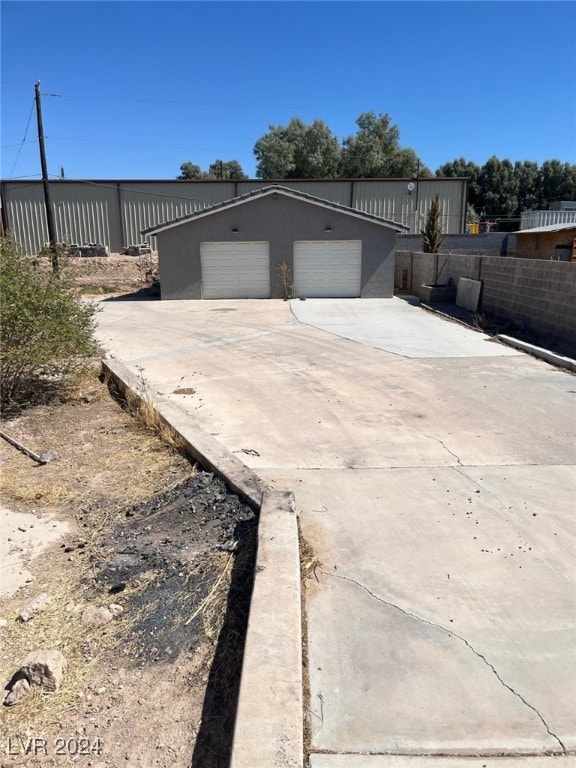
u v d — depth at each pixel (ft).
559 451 17.75
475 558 11.75
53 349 23.22
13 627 10.34
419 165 159.74
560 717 7.82
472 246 91.76
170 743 7.76
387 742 7.41
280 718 7.26
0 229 24.66
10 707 8.54
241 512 13.50
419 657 8.95
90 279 79.51
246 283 65.62
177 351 35.65
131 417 21.65
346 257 65.21
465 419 21.09
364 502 14.33
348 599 10.39
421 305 57.21
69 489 15.93
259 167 163.12
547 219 105.19
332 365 31.04
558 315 34.91
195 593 10.87
